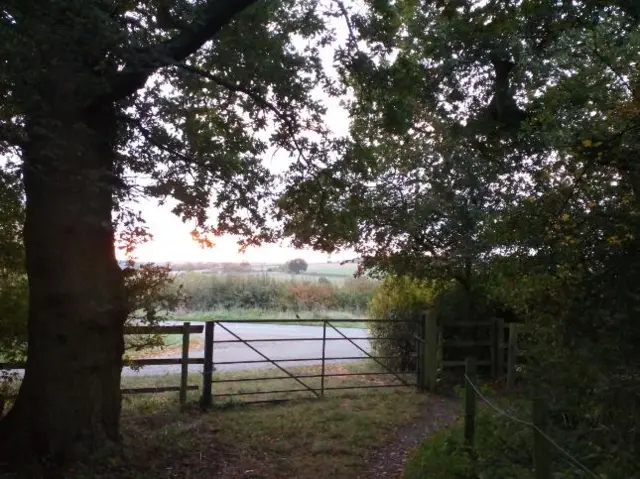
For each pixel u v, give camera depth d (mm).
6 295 6707
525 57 8617
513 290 5828
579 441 4633
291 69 7379
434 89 10109
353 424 7520
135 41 4477
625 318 4055
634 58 6145
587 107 6191
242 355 14445
